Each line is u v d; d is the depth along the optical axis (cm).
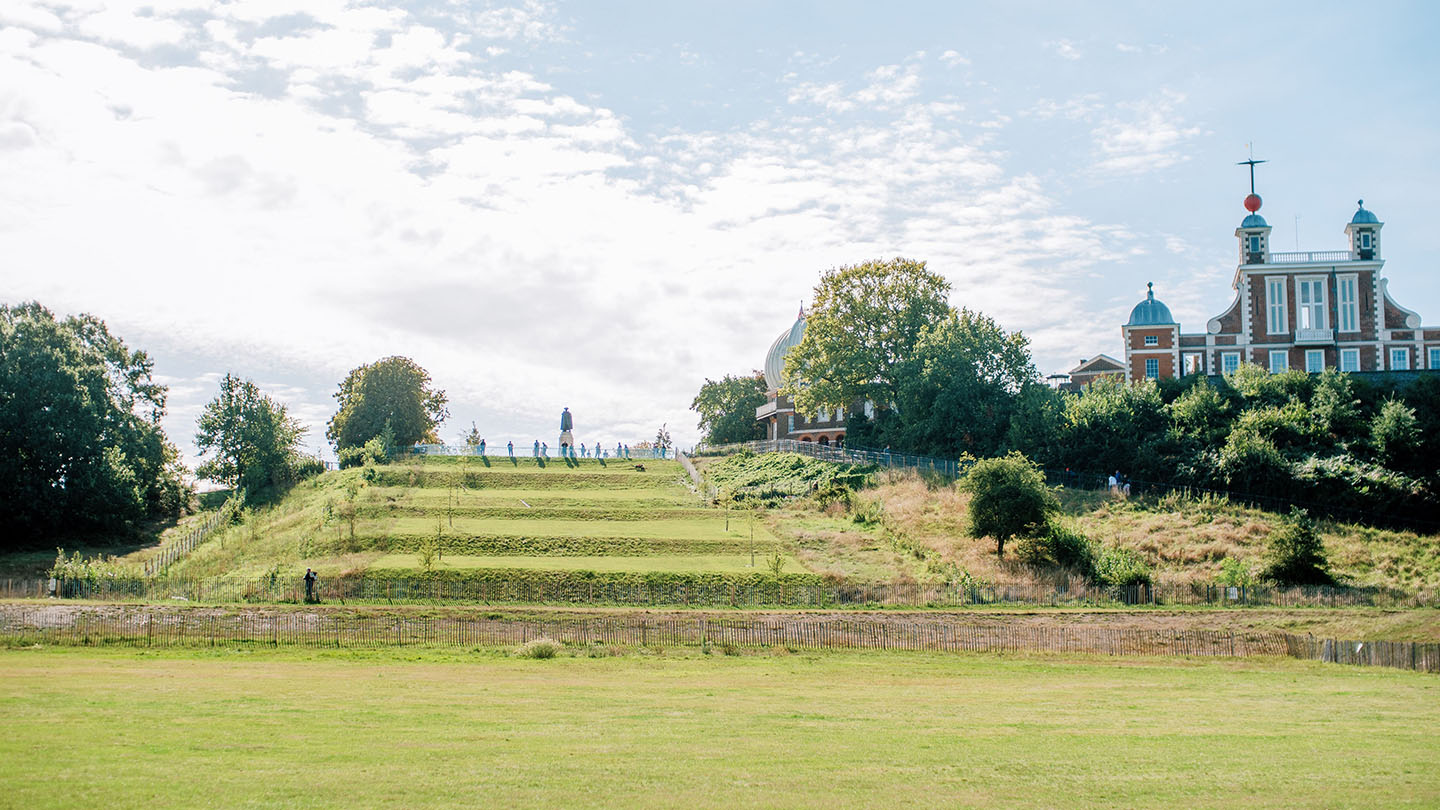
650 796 2403
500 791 2416
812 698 4125
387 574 7725
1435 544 8731
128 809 2183
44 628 5847
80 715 3247
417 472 12494
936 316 13650
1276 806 2414
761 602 7331
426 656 5472
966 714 3734
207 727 3100
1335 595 7281
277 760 2669
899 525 9819
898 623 6519
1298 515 8462
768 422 18262
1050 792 2520
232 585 7344
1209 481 10250
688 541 9375
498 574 7888
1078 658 5722
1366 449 10169
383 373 16338
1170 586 7438
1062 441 11275
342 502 10756
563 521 10312
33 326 11625
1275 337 12612
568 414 15325
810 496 11281
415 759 2725
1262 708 3969
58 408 10881
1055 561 8356
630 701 3934
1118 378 13400
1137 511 9950
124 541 11050
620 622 6412
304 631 6072
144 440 12388
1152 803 2431
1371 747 3120
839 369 13412
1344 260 12550
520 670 4972
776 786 2525
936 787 2548
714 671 5056
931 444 12200
